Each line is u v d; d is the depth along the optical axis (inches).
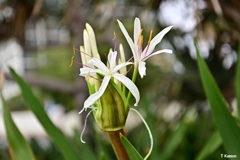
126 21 91.5
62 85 85.6
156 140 47.8
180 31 77.0
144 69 24.4
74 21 82.0
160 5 73.8
